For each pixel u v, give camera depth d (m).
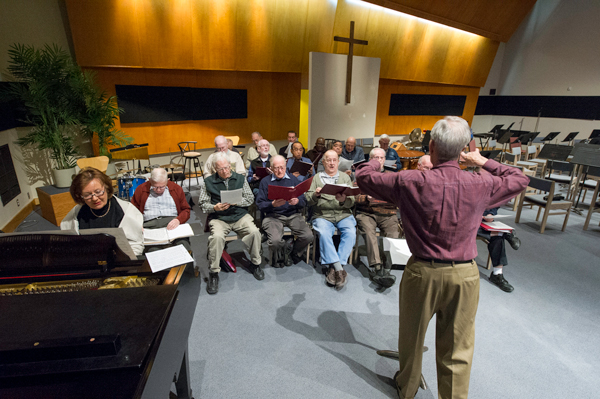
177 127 6.21
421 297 1.48
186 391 1.65
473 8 8.33
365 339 2.30
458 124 1.35
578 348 2.24
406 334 1.60
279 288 2.89
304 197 3.21
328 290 2.88
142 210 2.82
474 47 9.36
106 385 0.79
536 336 2.35
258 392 1.85
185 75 6.01
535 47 10.07
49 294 1.13
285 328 2.38
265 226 3.11
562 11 9.34
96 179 1.75
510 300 2.79
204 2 5.39
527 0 9.03
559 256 3.62
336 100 7.23
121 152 4.94
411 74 8.66
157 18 5.12
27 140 4.05
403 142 8.01
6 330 0.93
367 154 5.10
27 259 1.41
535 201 4.32
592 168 5.02
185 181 6.16
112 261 1.50
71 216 1.86
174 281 1.40
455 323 1.48
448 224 1.37
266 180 3.20
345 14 6.91
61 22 4.74
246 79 6.75
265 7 5.93
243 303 2.67
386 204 3.22
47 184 4.91
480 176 1.38
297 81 7.25
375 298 2.78
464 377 1.49
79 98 4.30
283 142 7.65
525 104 10.55
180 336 1.27
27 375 0.78
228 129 6.83
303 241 3.12
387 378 1.97
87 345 0.83
